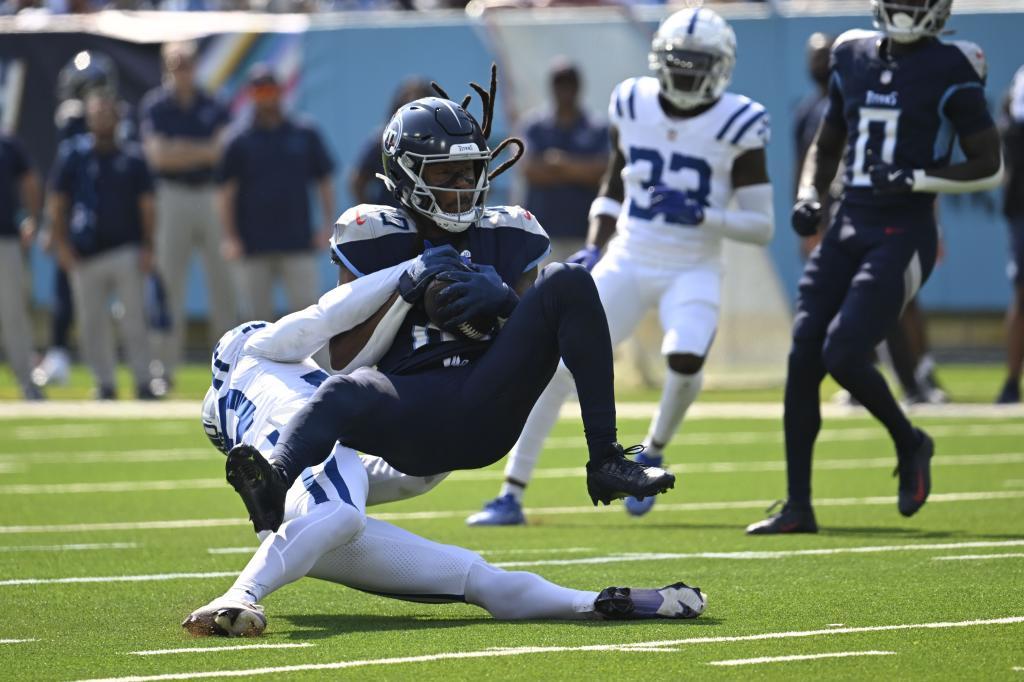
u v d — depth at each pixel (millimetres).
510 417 16266
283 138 46375
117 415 43719
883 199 23609
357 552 16703
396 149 16500
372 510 27609
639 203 26312
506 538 23844
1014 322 42125
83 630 16516
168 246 49469
